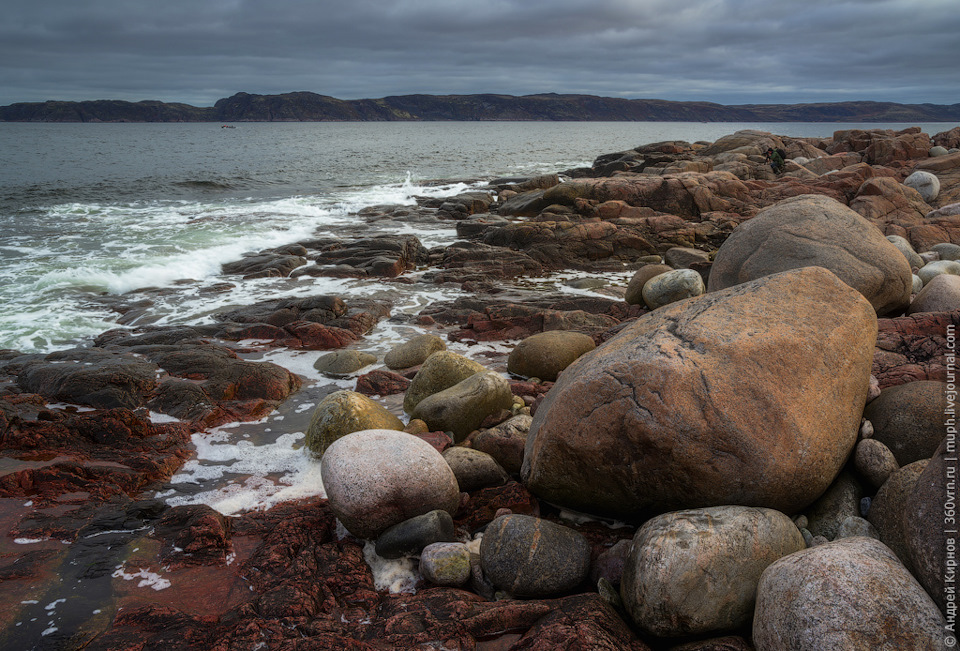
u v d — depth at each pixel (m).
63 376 8.45
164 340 10.87
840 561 3.42
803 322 4.95
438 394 7.51
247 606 4.38
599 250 18.06
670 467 4.54
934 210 18.95
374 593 4.62
